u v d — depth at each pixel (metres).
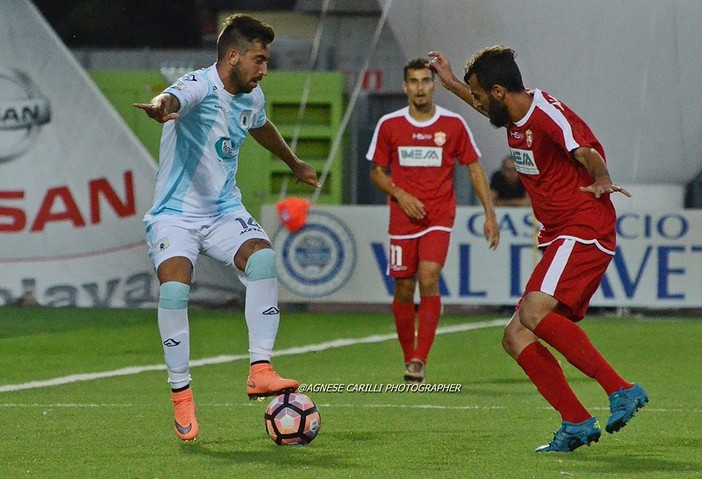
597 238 21.27
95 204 54.16
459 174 59.75
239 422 25.28
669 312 53.28
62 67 53.69
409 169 34.09
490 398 29.64
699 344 42.81
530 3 51.38
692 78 52.56
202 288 54.75
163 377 34.06
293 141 58.97
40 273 54.22
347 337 44.50
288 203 52.06
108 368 36.19
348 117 58.03
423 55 54.75
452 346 42.22
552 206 21.58
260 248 22.41
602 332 46.50
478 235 51.78
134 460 20.67
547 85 53.22
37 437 23.25
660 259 51.44
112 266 54.31
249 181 58.91
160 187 22.72
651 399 29.34
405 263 33.75
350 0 67.56
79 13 77.94
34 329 46.66
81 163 54.00
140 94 59.41
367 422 25.34
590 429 21.28
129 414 26.50
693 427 24.64
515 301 51.72
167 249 22.30
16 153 53.81
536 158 21.39
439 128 34.06
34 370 35.72
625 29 51.62
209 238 22.64
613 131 53.91
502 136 54.50
